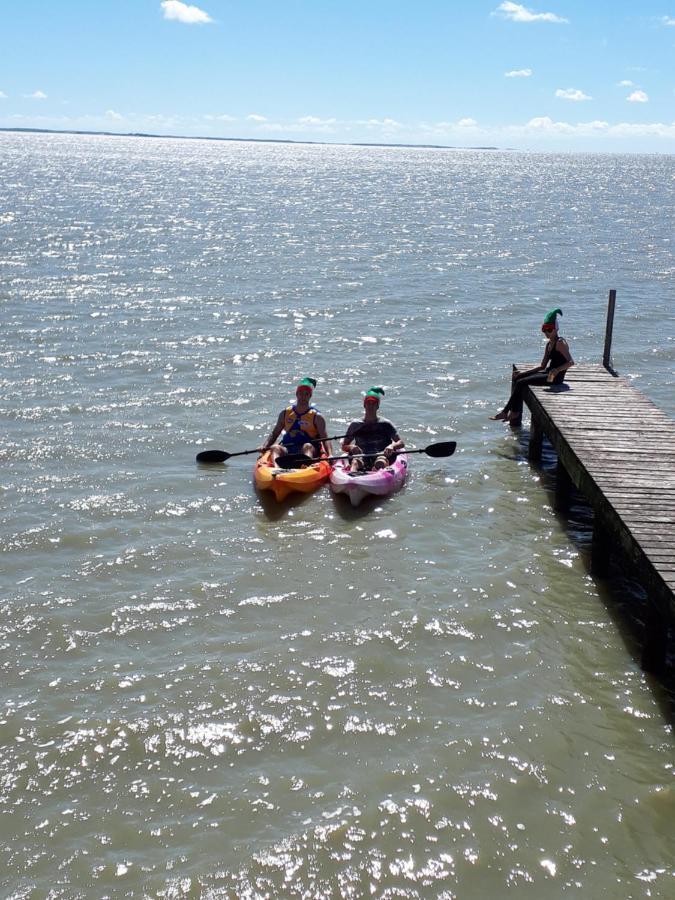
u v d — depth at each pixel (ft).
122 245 102.78
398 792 18.66
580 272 87.66
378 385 47.47
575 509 32.86
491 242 113.39
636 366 51.93
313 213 157.48
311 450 36.09
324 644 23.72
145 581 26.81
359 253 99.35
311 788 18.80
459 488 34.45
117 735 20.24
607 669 22.90
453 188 265.75
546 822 17.89
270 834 17.53
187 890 16.21
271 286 75.97
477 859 16.97
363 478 32.60
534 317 65.31
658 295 74.95
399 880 16.49
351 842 17.34
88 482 33.81
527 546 29.63
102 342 54.80
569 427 33.24
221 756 19.72
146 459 36.40
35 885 16.30
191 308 65.62
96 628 24.32
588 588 26.99
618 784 18.98
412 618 24.95
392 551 29.04
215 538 29.71
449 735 20.38
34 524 30.17
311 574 27.43
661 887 16.33
